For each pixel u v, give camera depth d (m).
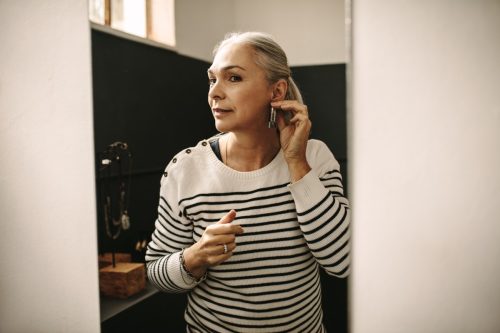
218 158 0.96
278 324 0.95
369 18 0.97
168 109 0.98
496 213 0.96
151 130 0.99
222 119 0.94
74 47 1.08
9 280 1.13
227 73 0.93
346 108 0.92
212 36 0.94
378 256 1.00
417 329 1.00
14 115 1.12
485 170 0.96
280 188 0.93
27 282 1.13
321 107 0.93
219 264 0.95
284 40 0.92
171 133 0.98
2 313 1.13
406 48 0.97
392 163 0.98
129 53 1.00
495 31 0.94
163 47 0.98
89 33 1.04
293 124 0.92
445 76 0.96
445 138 0.97
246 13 0.93
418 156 0.98
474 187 0.97
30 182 1.12
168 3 0.97
